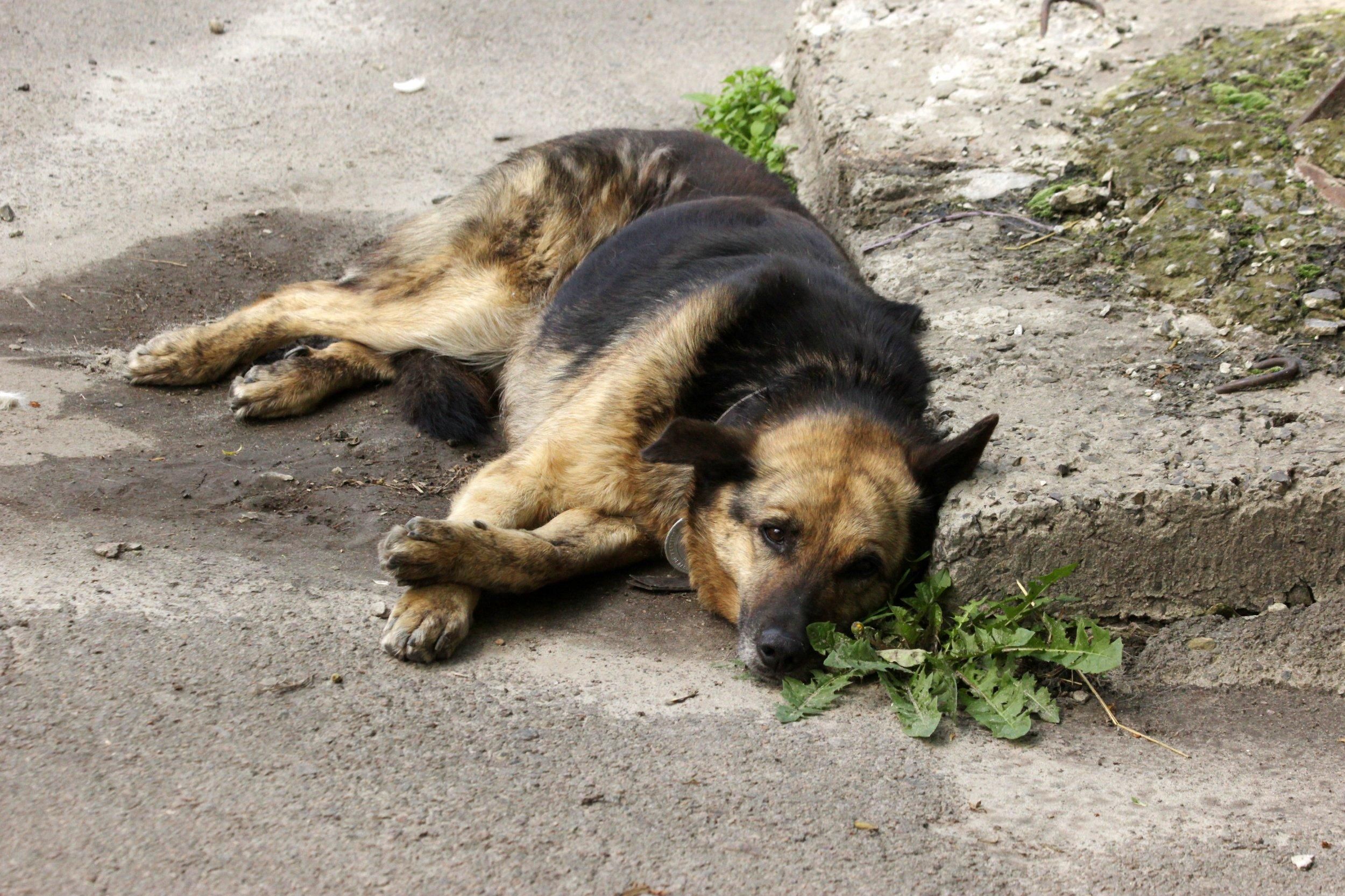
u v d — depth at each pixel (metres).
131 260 3.91
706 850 2.86
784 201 3.70
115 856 2.79
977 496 3.14
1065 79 4.01
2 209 3.96
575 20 5.62
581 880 2.82
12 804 2.82
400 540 3.11
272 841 2.82
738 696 3.08
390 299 3.68
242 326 3.64
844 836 2.88
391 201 4.18
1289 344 3.38
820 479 3.13
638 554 3.31
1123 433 3.22
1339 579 3.16
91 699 2.93
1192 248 3.54
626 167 3.70
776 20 5.80
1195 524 3.14
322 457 3.47
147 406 3.55
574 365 3.43
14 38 4.83
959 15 4.37
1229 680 3.13
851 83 4.06
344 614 3.12
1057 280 3.55
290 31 5.27
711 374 3.29
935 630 3.12
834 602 3.12
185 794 2.85
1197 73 3.90
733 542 3.18
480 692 3.03
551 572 3.22
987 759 3.00
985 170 3.80
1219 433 3.22
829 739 3.01
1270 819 2.94
